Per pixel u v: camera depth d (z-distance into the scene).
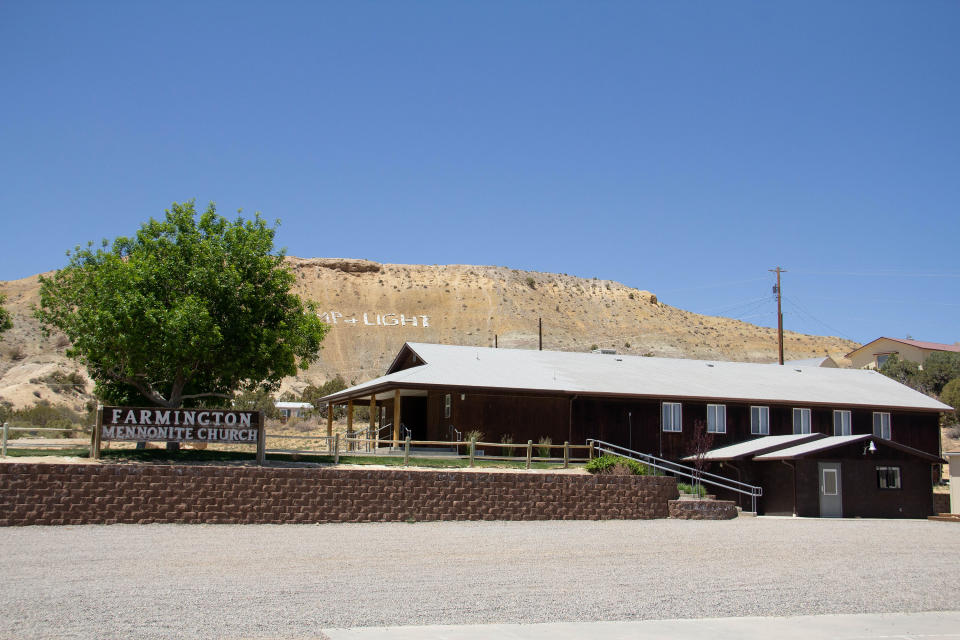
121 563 14.58
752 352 119.38
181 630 9.56
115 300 23.55
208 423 23.36
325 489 22.58
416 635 9.66
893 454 31.38
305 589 12.38
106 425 22.75
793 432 37.38
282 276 26.61
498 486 24.58
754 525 25.02
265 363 26.03
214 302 25.20
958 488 31.47
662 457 34.78
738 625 10.88
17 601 10.98
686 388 36.47
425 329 120.12
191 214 26.28
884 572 15.88
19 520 19.69
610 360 40.56
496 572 14.56
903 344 74.94
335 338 115.50
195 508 21.25
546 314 126.25
